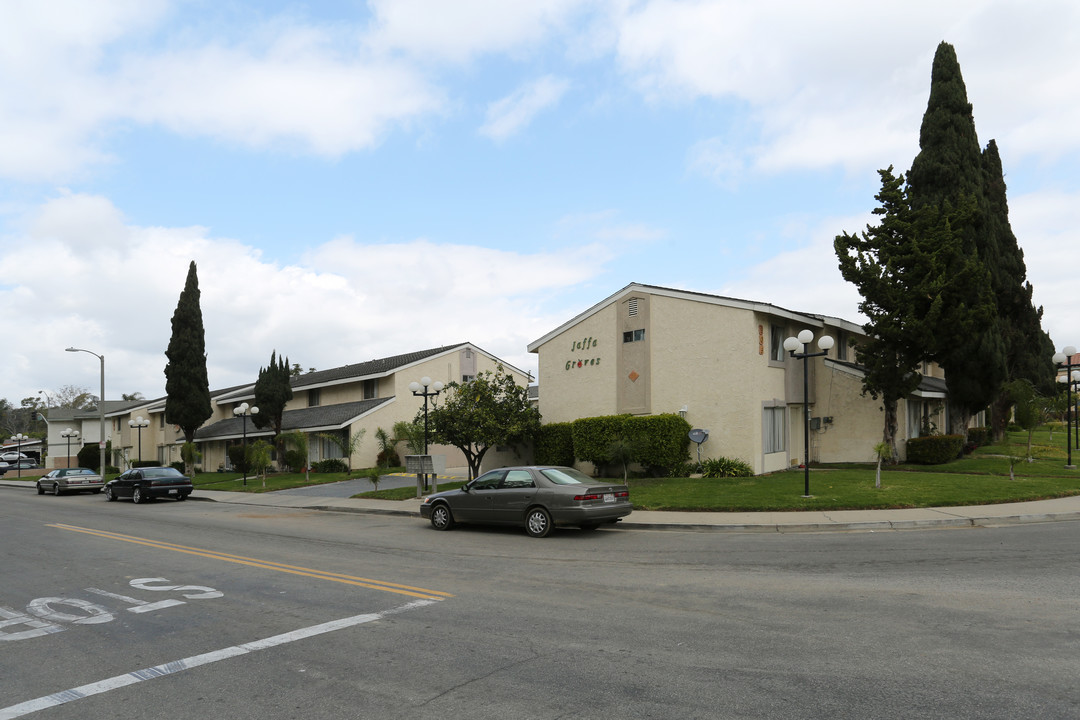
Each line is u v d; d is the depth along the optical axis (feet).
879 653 19.44
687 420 77.61
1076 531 39.37
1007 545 35.65
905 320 70.54
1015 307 95.50
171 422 134.00
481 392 81.56
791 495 54.49
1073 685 16.66
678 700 16.49
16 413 394.11
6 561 41.04
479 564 36.01
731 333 75.15
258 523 59.52
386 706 16.78
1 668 20.65
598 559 36.55
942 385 99.30
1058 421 139.74
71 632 24.58
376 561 37.88
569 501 44.50
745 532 44.65
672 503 54.60
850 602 25.43
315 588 30.86
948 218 72.90
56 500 96.22
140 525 59.52
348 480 98.58
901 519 44.60
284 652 21.44
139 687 18.72
